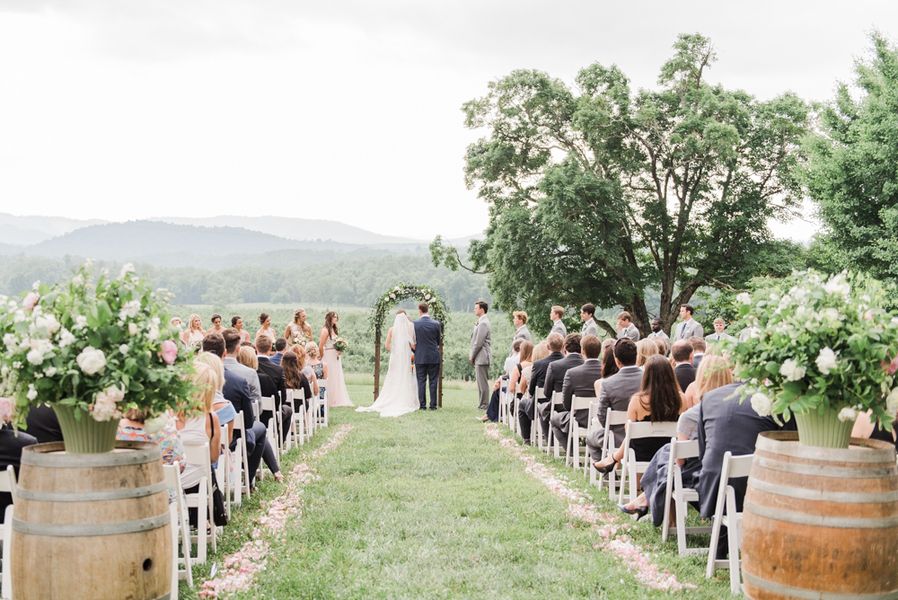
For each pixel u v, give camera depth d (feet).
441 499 26.68
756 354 14.16
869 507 13.05
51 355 12.69
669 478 20.58
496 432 44.39
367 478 30.63
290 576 18.22
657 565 19.06
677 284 120.06
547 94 106.52
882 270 77.87
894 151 77.10
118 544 12.67
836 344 13.38
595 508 25.29
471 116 110.42
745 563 14.14
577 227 93.25
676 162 100.89
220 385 23.16
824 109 87.56
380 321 63.72
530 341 45.19
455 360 140.05
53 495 12.60
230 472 24.12
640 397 24.58
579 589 17.67
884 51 83.20
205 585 17.46
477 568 19.11
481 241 113.19
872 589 13.06
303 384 41.73
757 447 14.24
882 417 13.42
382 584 17.79
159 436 17.69
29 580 12.62
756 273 100.89
